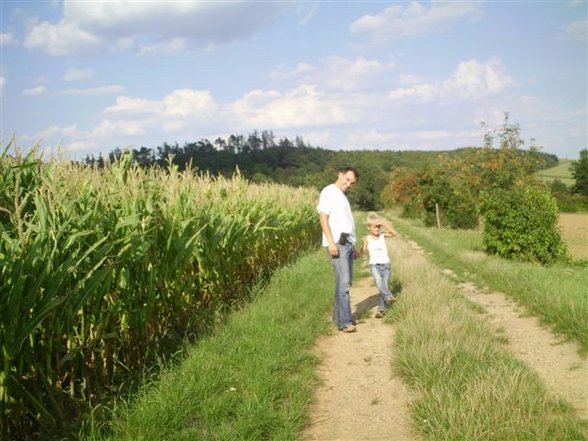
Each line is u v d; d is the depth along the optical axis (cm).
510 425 363
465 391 414
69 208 440
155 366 499
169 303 602
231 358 522
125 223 473
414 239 2030
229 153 8269
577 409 407
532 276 920
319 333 659
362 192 7894
